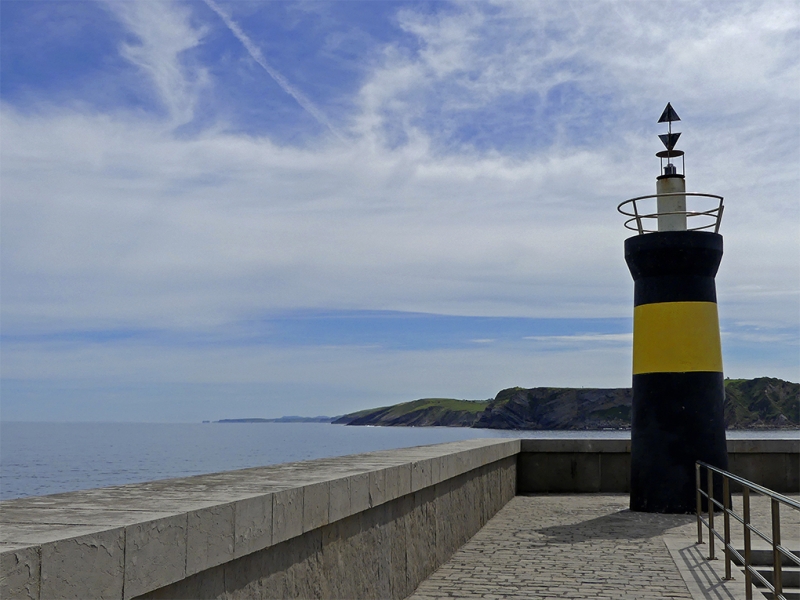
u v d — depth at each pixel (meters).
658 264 12.12
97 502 3.68
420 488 7.26
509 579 7.66
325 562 5.14
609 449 15.39
